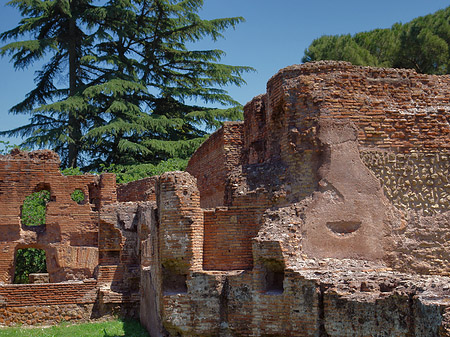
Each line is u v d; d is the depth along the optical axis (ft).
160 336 48.83
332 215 44.52
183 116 138.10
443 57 102.99
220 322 44.50
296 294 40.45
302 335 39.70
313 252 43.88
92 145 130.31
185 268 46.11
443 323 29.55
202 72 140.26
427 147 47.01
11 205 72.02
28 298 66.03
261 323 42.01
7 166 72.59
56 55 134.82
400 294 33.99
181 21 139.13
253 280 42.86
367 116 46.42
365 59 107.14
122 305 67.67
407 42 105.09
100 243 71.41
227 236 47.16
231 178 48.88
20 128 129.49
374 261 44.27
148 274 58.13
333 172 45.06
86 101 124.67
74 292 67.77
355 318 36.47
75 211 74.54
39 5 127.75
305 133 46.03
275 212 44.98
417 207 45.98
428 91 48.06
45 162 74.28
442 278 37.29
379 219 44.96
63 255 73.05
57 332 60.54
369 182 45.39
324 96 46.19
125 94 132.67
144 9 137.59
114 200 74.59
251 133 55.83
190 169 82.23
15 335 58.65
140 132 121.80
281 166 47.34
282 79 47.39
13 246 71.46
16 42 123.13
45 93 135.44
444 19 107.34
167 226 46.96
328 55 111.14
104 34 128.06
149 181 84.84
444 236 45.55
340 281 38.88
